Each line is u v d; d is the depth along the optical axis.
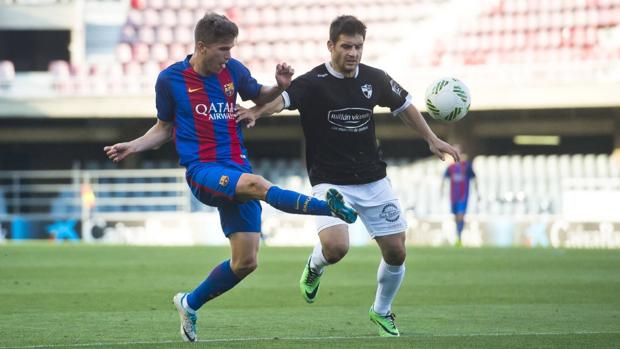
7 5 99.94
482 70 85.69
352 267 46.12
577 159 84.31
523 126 88.44
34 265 47.84
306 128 24.14
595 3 89.81
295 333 23.88
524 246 68.88
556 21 89.94
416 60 89.75
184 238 81.00
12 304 30.94
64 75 91.19
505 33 90.31
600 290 35.16
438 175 86.56
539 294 33.81
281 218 78.56
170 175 86.12
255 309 29.56
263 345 20.62
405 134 90.31
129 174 86.50
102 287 36.75
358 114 23.78
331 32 23.44
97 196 90.94
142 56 93.62
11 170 101.81
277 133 91.50
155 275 42.22
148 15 95.31
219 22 20.66
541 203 83.94
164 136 21.88
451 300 31.94
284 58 93.75
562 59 88.88
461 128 87.75
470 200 85.38
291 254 56.75
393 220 23.62
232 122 21.41
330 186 23.92
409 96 24.52
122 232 82.44
